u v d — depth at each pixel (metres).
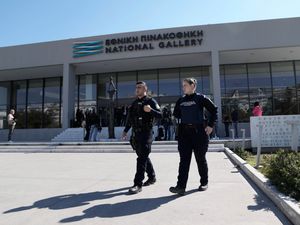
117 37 21.25
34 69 23.70
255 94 23.31
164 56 20.92
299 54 21.39
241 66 23.75
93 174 7.27
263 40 19.50
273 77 23.36
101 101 25.34
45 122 26.80
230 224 3.47
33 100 27.41
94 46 21.56
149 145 5.31
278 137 12.36
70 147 14.45
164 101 24.17
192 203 4.40
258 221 3.56
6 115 27.95
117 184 5.97
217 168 7.73
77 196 4.99
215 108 5.08
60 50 22.16
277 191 4.44
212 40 20.00
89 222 3.64
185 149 5.03
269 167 5.89
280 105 23.08
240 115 23.20
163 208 4.18
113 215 3.90
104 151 13.69
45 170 8.09
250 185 5.58
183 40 20.30
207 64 23.52
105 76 25.56
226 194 4.90
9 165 9.30
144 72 24.83
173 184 5.82
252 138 12.55
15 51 23.00
